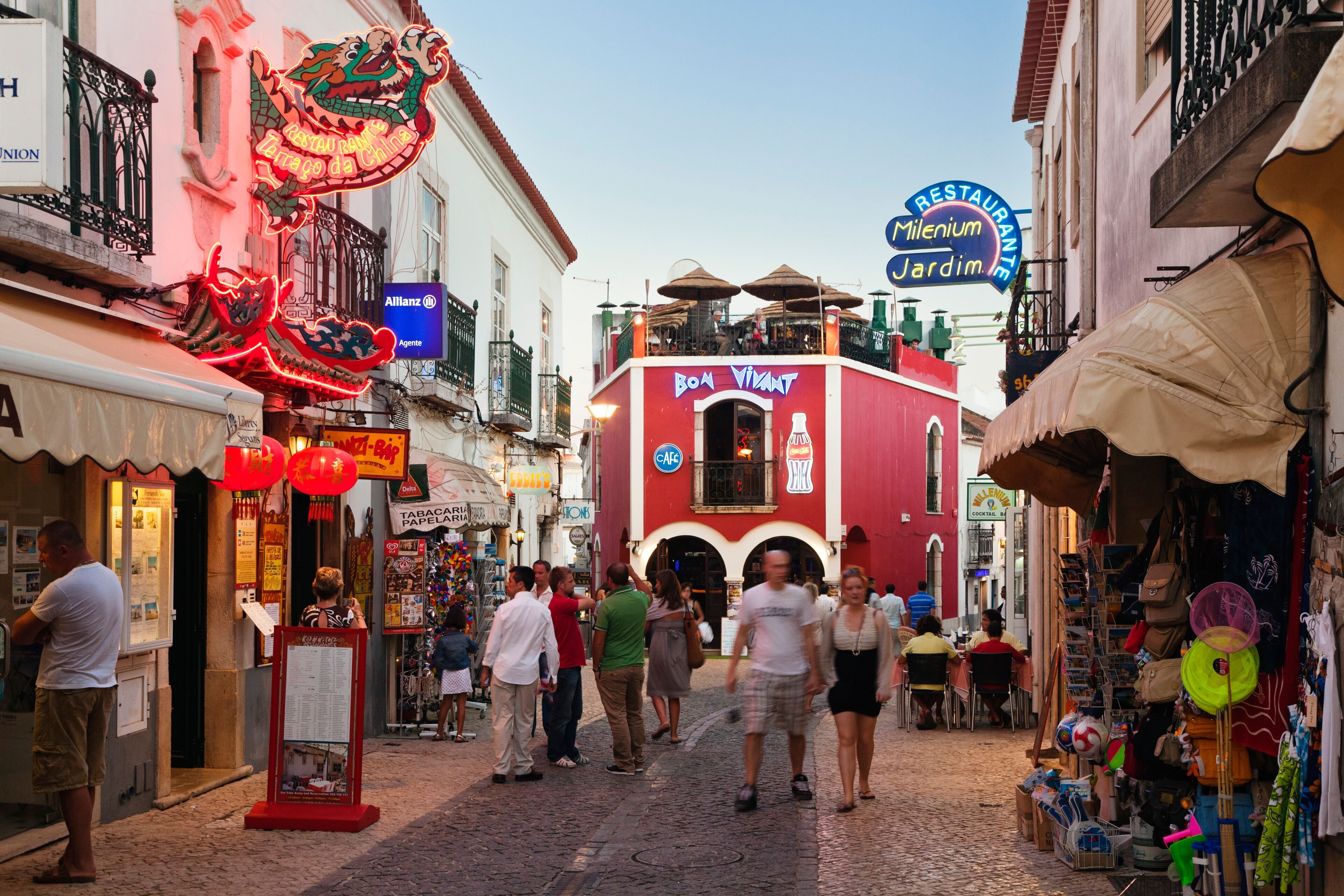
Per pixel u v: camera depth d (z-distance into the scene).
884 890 6.52
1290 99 4.63
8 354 5.64
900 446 33.41
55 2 7.75
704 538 29.88
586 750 12.56
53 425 5.91
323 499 12.38
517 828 8.36
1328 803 4.89
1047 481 10.07
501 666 10.40
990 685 14.04
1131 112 9.50
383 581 14.00
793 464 29.53
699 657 13.43
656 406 30.34
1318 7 5.24
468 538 19.33
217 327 9.23
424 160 16.11
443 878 6.96
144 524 8.79
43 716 6.63
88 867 6.70
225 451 7.70
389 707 13.88
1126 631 7.70
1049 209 15.12
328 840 7.89
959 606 37.78
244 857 7.38
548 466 25.98
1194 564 6.98
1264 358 5.60
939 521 36.06
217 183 9.91
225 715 10.29
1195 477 7.17
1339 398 5.23
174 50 9.38
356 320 12.30
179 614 10.34
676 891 6.65
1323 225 4.25
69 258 7.34
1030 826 7.71
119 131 8.32
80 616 6.68
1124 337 5.95
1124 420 5.61
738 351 30.97
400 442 11.70
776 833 8.14
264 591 10.88
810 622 9.22
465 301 18.55
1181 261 8.04
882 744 12.80
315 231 11.26
